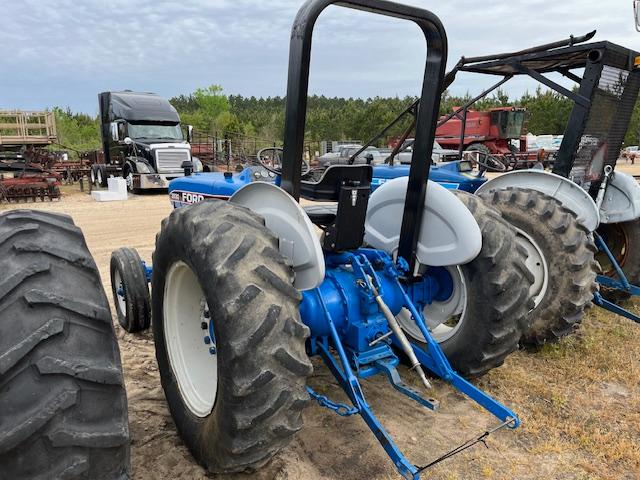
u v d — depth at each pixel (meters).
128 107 16.56
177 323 2.71
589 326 4.55
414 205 2.97
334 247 2.72
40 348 1.46
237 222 2.14
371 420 2.32
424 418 3.01
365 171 2.71
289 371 1.98
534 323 3.92
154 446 2.66
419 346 3.36
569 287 3.79
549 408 3.15
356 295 2.79
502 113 22.14
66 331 1.52
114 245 7.37
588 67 4.32
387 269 2.96
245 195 2.66
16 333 1.47
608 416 3.07
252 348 1.92
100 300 1.66
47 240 1.71
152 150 15.07
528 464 2.62
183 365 2.67
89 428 1.49
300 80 2.35
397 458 2.17
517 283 2.88
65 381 1.46
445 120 6.32
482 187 4.89
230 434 2.01
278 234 2.49
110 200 13.33
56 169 17.31
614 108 4.70
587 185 4.98
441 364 2.72
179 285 2.62
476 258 2.90
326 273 2.87
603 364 3.74
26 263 1.59
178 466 2.50
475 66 5.25
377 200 3.26
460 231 2.80
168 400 2.72
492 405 2.49
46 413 1.41
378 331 2.77
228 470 2.24
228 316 1.93
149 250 7.05
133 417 2.92
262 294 1.97
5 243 1.66
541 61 4.90
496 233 2.88
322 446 2.71
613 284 4.93
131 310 3.95
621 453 2.70
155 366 3.56
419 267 3.19
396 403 3.17
